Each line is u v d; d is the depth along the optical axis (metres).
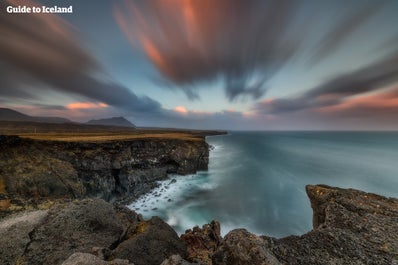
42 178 21.06
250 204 32.41
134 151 41.28
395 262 5.84
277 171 54.66
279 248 6.46
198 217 27.72
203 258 8.65
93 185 30.69
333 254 6.25
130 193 35.62
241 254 5.46
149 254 6.48
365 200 9.55
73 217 7.99
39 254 6.38
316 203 11.21
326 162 67.38
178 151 48.69
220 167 59.50
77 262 4.84
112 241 7.61
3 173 19.25
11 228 7.22
